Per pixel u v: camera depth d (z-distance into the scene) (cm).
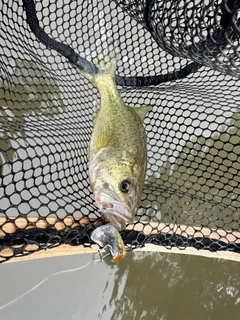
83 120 61
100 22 61
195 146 68
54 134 49
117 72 63
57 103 62
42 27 59
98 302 86
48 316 83
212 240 45
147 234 44
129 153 46
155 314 87
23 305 82
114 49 61
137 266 88
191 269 89
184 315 87
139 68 63
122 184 44
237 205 64
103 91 52
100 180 45
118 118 49
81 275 86
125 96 64
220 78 64
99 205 44
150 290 88
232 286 88
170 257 89
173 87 62
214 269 89
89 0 61
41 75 60
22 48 57
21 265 84
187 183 66
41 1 59
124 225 43
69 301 84
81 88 63
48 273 85
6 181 69
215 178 67
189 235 45
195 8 42
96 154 47
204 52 43
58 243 38
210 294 88
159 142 66
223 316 86
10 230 35
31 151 67
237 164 67
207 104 67
